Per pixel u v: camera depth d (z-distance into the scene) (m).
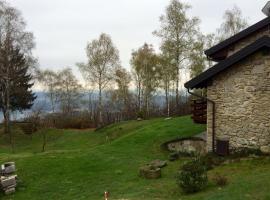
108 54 50.31
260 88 18.34
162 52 42.84
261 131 18.34
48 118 47.53
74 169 20.78
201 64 42.47
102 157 22.89
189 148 23.16
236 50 22.12
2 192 18.27
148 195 15.48
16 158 23.97
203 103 21.41
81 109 66.00
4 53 39.38
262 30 21.39
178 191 15.50
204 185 15.09
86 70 51.41
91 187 17.95
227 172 16.81
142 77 54.53
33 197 17.50
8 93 40.25
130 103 58.97
